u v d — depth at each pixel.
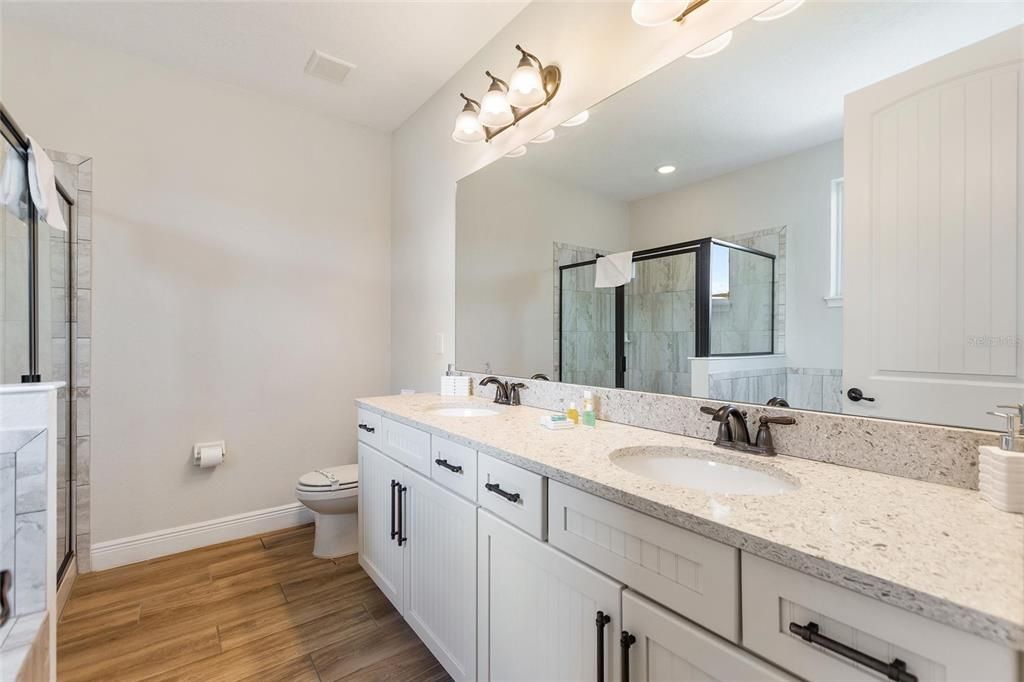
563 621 1.03
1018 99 0.82
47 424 1.17
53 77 2.08
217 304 2.52
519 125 2.03
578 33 1.73
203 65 2.38
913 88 0.95
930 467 0.92
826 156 1.08
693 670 0.77
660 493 0.86
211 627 1.76
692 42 1.37
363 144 3.04
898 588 0.55
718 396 1.30
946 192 0.90
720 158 1.30
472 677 1.33
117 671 1.52
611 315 1.62
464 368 2.39
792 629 0.65
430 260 2.70
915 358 0.95
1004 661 0.49
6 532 1.11
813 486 0.91
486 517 1.27
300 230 2.79
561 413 1.75
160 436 2.35
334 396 2.91
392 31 2.12
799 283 1.13
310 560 2.32
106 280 2.20
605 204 1.63
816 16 1.11
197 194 2.46
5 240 1.53
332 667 1.56
